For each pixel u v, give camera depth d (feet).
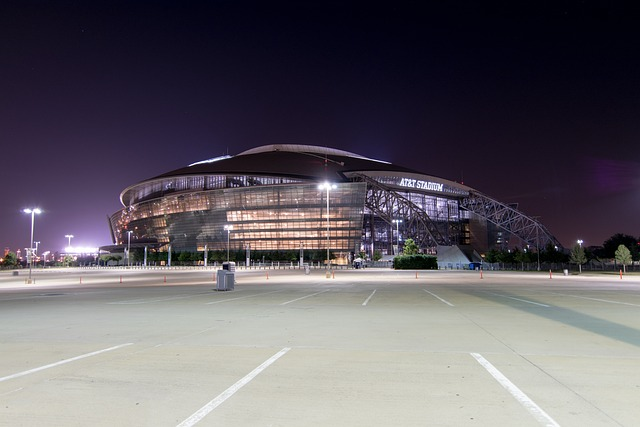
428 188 557.74
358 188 425.69
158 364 25.94
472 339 33.83
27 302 70.44
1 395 20.08
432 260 284.20
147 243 522.88
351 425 16.37
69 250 555.28
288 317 47.93
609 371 23.93
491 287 102.83
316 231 443.32
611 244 450.30
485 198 558.15
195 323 43.50
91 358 27.66
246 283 125.39
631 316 47.73
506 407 18.21
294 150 570.87
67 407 18.44
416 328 39.60
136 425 16.46
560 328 39.27
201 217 482.69
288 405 18.63
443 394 20.02
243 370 24.49
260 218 458.50
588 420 16.71
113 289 106.22
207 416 17.35
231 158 537.24
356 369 24.63
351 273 216.33
